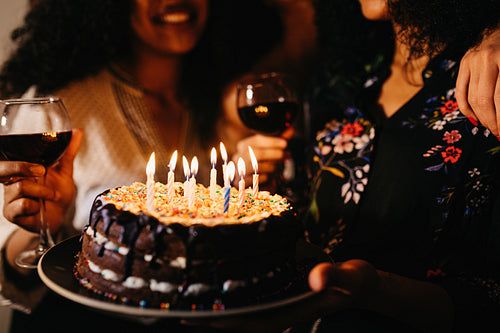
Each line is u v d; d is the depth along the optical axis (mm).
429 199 756
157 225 583
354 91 902
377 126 833
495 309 670
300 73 1476
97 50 1110
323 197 855
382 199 798
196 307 569
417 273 754
